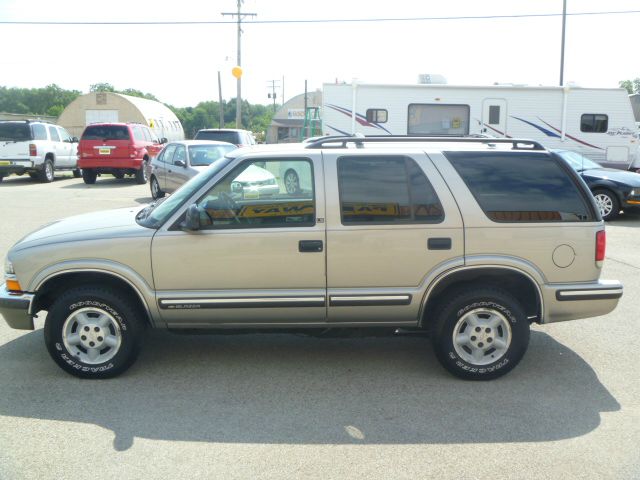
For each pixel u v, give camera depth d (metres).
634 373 5.13
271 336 5.98
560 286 4.85
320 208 4.76
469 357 4.89
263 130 85.38
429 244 4.76
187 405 4.48
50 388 4.75
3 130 20.38
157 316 4.81
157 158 15.71
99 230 4.88
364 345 5.77
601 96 16.42
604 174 13.62
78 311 4.81
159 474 3.59
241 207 4.80
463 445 3.94
